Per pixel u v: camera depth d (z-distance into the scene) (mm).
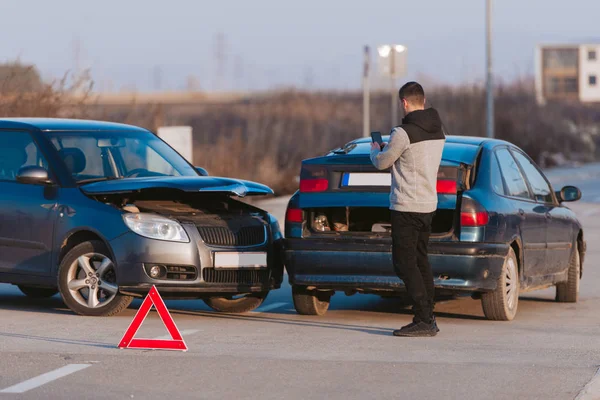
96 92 36750
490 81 58062
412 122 14602
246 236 16969
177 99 170875
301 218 16344
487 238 15781
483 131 73188
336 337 14836
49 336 14656
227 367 12438
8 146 17938
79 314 16797
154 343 13586
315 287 16438
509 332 15531
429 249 15664
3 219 17469
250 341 14406
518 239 16812
